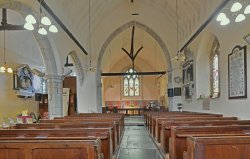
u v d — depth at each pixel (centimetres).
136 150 689
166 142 601
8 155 279
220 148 272
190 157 293
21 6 702
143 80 2538
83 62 1437
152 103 2456
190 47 1216
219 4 768
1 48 1127
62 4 948
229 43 741
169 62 1495
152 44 1875
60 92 991
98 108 1505
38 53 1510
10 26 864
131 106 2525
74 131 421
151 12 1496
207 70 1101
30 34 1377
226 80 778
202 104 1045
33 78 1420
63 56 1015
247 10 487
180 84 1473
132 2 1471
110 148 479
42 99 1480
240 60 663
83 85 1495
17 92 1244
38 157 277
